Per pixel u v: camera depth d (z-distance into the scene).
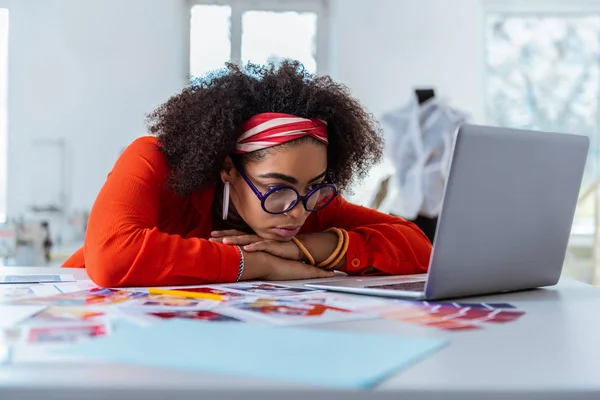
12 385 0.50
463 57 5.44
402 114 4.11
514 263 1.10
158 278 1.20
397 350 0.63
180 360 0.57
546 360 0.61
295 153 1.33
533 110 5.53
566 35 5.51
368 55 5.41
